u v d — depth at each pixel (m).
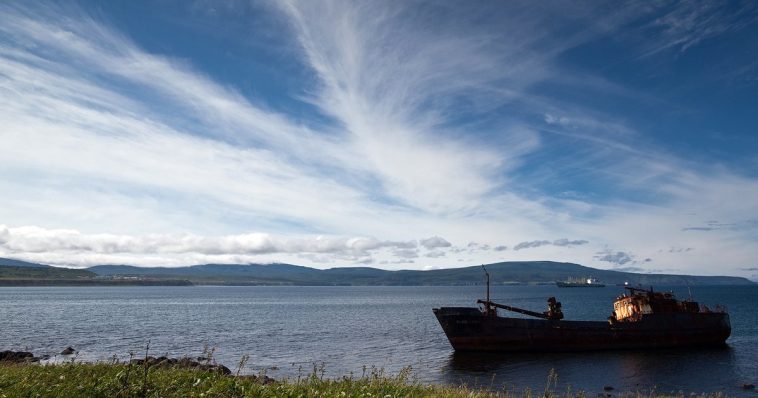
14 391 14.49
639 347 52.12
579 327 51.19
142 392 14.81
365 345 59.25
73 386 15.27
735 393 34.06
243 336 69.19
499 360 47.25
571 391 34.38
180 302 177.38
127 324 86.38
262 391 14.96
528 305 164.75
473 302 189.75
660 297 54.94
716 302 170.50
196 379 16.59
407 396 16.73
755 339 63.28
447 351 53.69
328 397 14.95
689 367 43.56
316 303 179.12
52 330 75.62
